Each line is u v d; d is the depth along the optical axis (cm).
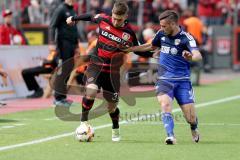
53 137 2673
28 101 4134
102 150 2362
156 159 2188
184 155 2266
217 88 5094
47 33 5553
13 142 2541
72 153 2302
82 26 5500
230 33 6862
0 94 4134
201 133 2816
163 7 6469
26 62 4372
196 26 5806
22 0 5669
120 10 2475
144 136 2708
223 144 2516
